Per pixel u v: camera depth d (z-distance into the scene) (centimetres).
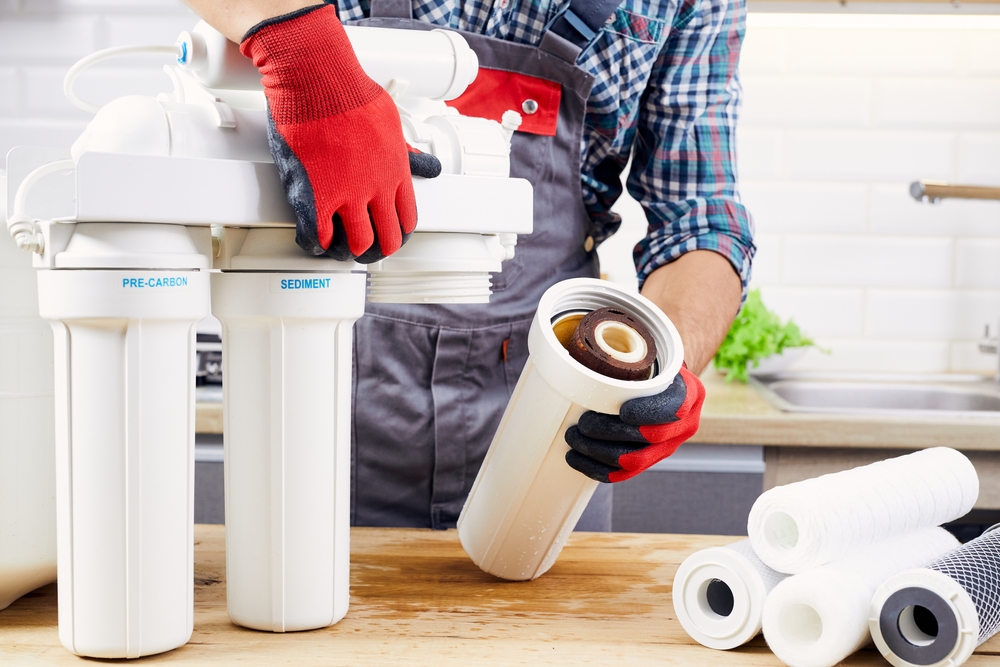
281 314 56
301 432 58
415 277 61
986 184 188
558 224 101
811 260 196
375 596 68
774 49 191
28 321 61
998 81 188
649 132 108
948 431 136
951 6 175
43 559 63
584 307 68
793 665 55
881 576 59
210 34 55
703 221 104
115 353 52
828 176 193
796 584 55
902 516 63
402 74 63
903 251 194
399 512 105
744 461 143
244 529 59
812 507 57
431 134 61
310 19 50
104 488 53
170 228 52
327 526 60
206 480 139
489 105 94
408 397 100
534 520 68
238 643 58
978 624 53
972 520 144
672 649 58
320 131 50
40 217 60
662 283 101
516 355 102
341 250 54
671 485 143
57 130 165
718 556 59
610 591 70
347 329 59
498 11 93
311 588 59
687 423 63
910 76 189
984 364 195
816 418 137
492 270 64
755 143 193
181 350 54
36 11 162
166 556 54
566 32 94
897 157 192
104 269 50
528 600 68
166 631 55
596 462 63
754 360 175
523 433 65
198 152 53
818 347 180
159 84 164
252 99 60
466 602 67
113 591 53
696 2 99
